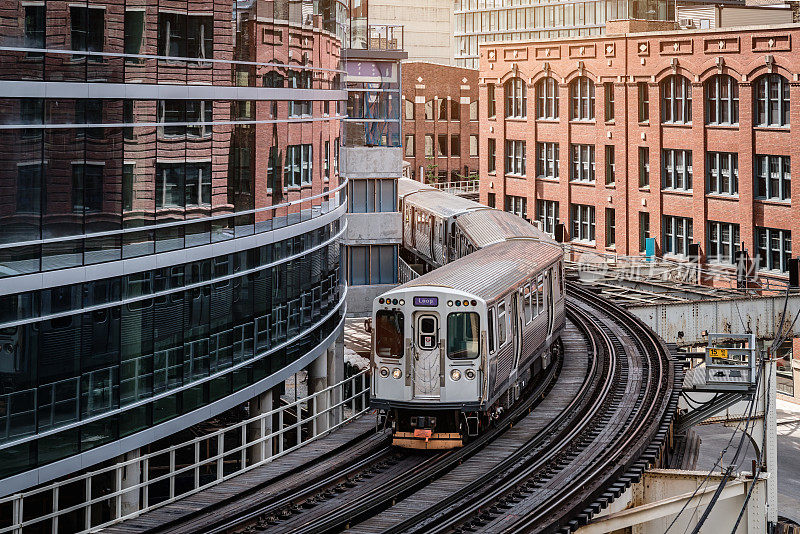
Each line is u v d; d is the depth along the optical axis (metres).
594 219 67.06
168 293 22.95
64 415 20.28
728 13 67.19
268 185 27.08
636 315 42.41
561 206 69.31
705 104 57.28
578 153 68.12
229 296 25.41
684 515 25.58
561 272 34.84
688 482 25.70
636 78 61.91
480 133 77.62
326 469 24.16
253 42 26.06
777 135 52.59
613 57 63.56
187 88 23.20
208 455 32.66
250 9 25.83
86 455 20.69
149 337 22.45
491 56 75.12
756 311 43.25
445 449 25.27
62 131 19.94
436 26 124.12
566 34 103.62
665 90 60.41
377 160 47.38
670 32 58.78
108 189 21.12
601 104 65.12
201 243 24.14
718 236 57.06
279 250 27.91
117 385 21.56
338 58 33.34
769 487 31.58
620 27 64.25
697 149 57.62
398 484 22.36
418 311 25.14
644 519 23.41
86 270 20.48
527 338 29.08
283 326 28.34
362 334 44.03
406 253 53.03
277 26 27.33
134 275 21.89
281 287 28.12
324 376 32.09
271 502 21.75
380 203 47.66
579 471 22.45
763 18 66.94
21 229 19.22
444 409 24.97
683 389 31.83
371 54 46.69
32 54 19.31
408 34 122.94
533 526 19.06
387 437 26.53
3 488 18.94
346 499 21.73
